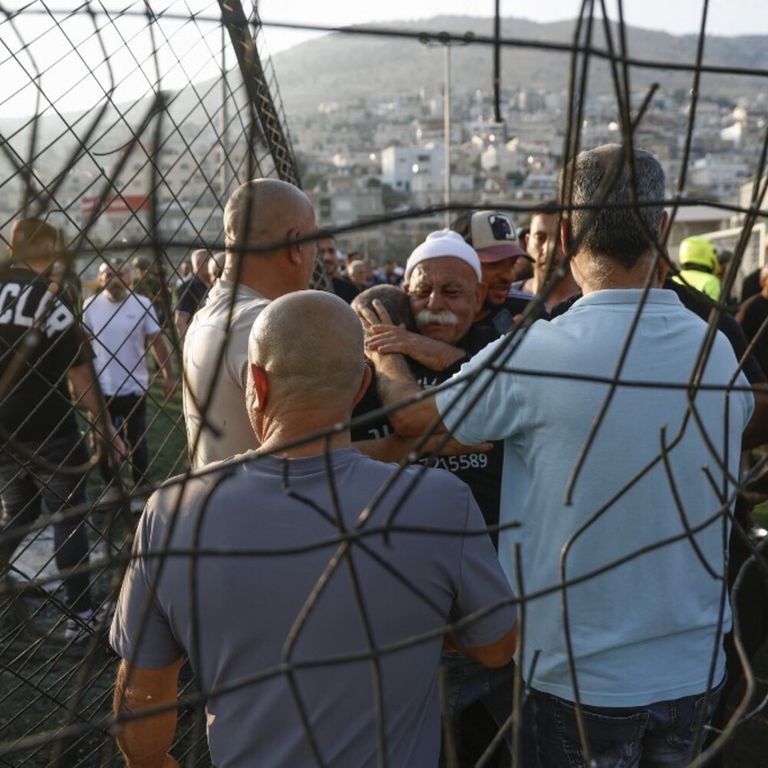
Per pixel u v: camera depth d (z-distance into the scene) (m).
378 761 1.29
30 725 2.53
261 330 1.34
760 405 2.21
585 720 1.54
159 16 0.74
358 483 1.30
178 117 2.02
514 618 1.42
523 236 4.43
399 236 36.03
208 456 1.97
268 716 1.28
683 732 1.57
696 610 1.53
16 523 3.18
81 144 0.75
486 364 0.80
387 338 2.13
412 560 1.29
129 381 4.70
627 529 1.48
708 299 0.89
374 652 0.84
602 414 0.87
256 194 2.05
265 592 1.26
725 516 1.01
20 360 0.74
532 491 1.55
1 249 1.71
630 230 1.47
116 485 0.83
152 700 1.40
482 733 2.24
